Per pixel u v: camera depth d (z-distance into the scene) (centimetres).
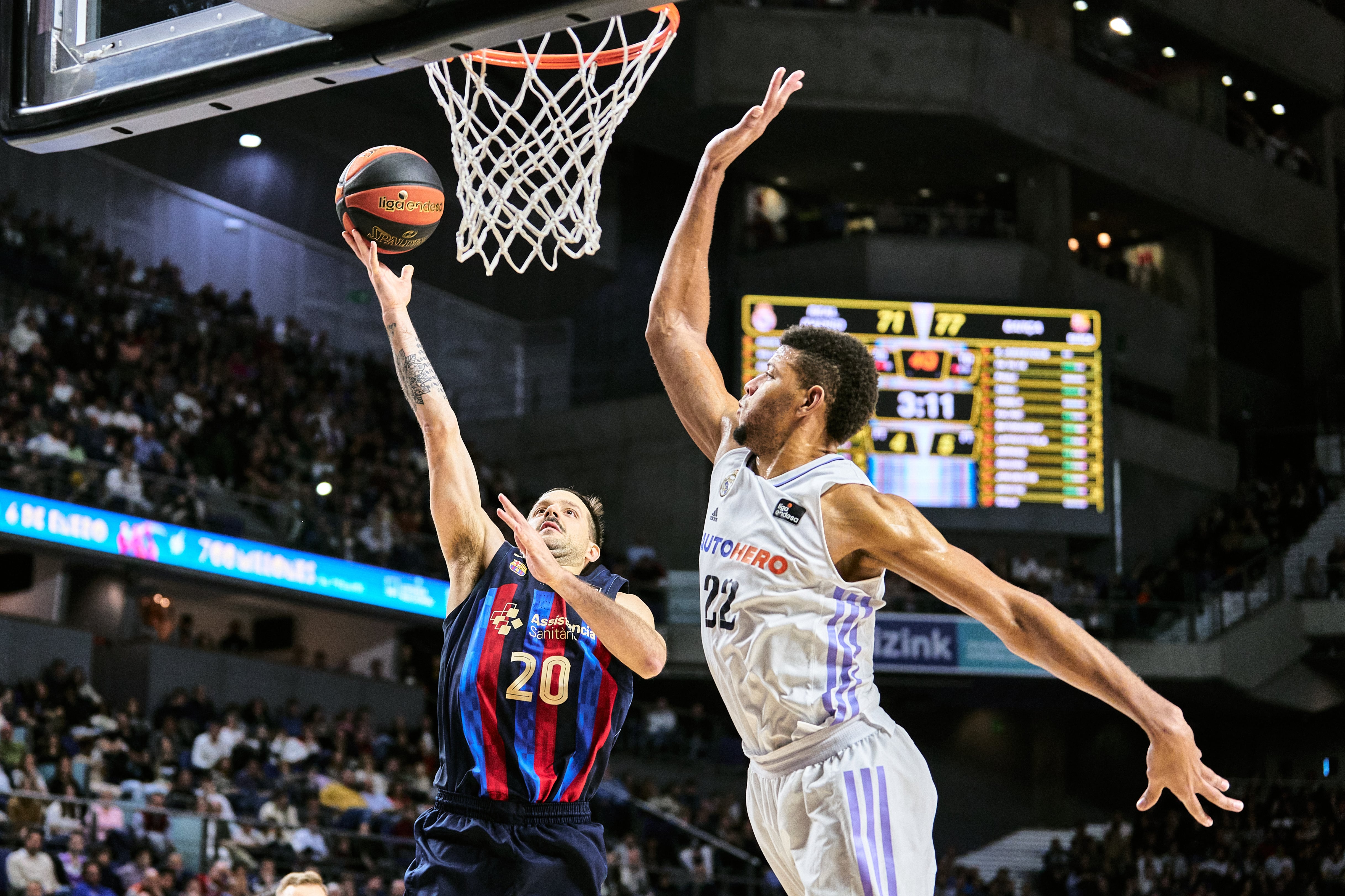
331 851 1234
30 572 1497
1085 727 2125
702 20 1900
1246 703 2000
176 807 1191
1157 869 1803
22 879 994
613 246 2148
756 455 246
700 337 282
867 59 1934
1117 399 2158
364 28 335
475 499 322
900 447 1709
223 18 364
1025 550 1978
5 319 1617
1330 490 2162
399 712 1738
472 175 435
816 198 2212
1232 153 2297
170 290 1862
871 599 232
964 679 1822
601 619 251
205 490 1504
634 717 1777
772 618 230
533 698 302
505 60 441
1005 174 2142
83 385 1570
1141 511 2105
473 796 299
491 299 2192
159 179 1981
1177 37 2225
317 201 1888
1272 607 1950
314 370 1955
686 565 2067
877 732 231
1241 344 2455
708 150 288
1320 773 2108
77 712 1341
